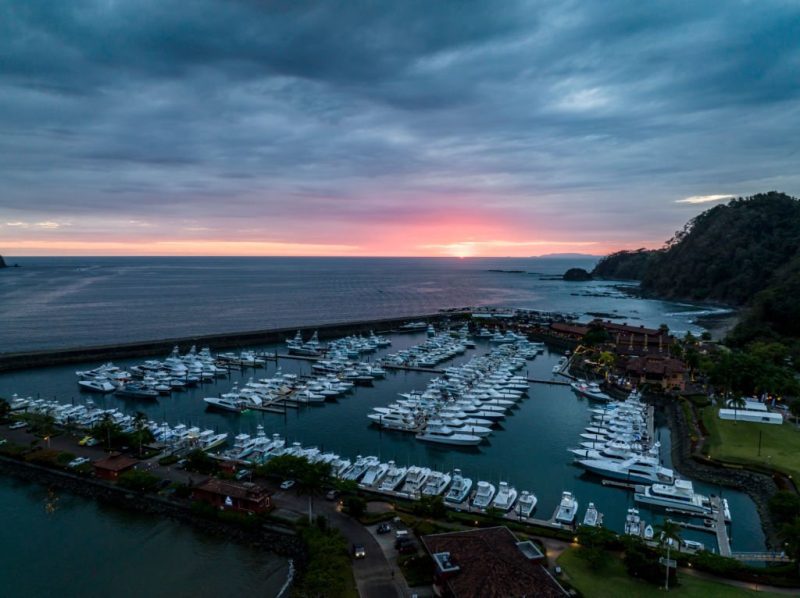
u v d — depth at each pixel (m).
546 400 155.75
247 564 72.75
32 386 169.00
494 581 56.41
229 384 173.88
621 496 94.12
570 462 110.06
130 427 120.38
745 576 64.69
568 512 82.56
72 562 74.00
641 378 165.00
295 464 87.81
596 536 69.19
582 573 64.88
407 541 70.38
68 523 83.38
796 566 65.38
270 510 81.38
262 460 102.50
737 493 95.44
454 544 63.88
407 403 142.88
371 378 176.62
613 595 60.31
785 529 67.75
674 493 89.25
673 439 124.19
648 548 68.06
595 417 135.50
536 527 77.50
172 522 82.94
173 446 108.31
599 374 180.25
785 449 107.62
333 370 188.25
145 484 88.00
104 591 68.12
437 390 156.50
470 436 118.31
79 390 164.38
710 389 157.75
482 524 77.44
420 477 95.62
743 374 138.62
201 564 73.00
